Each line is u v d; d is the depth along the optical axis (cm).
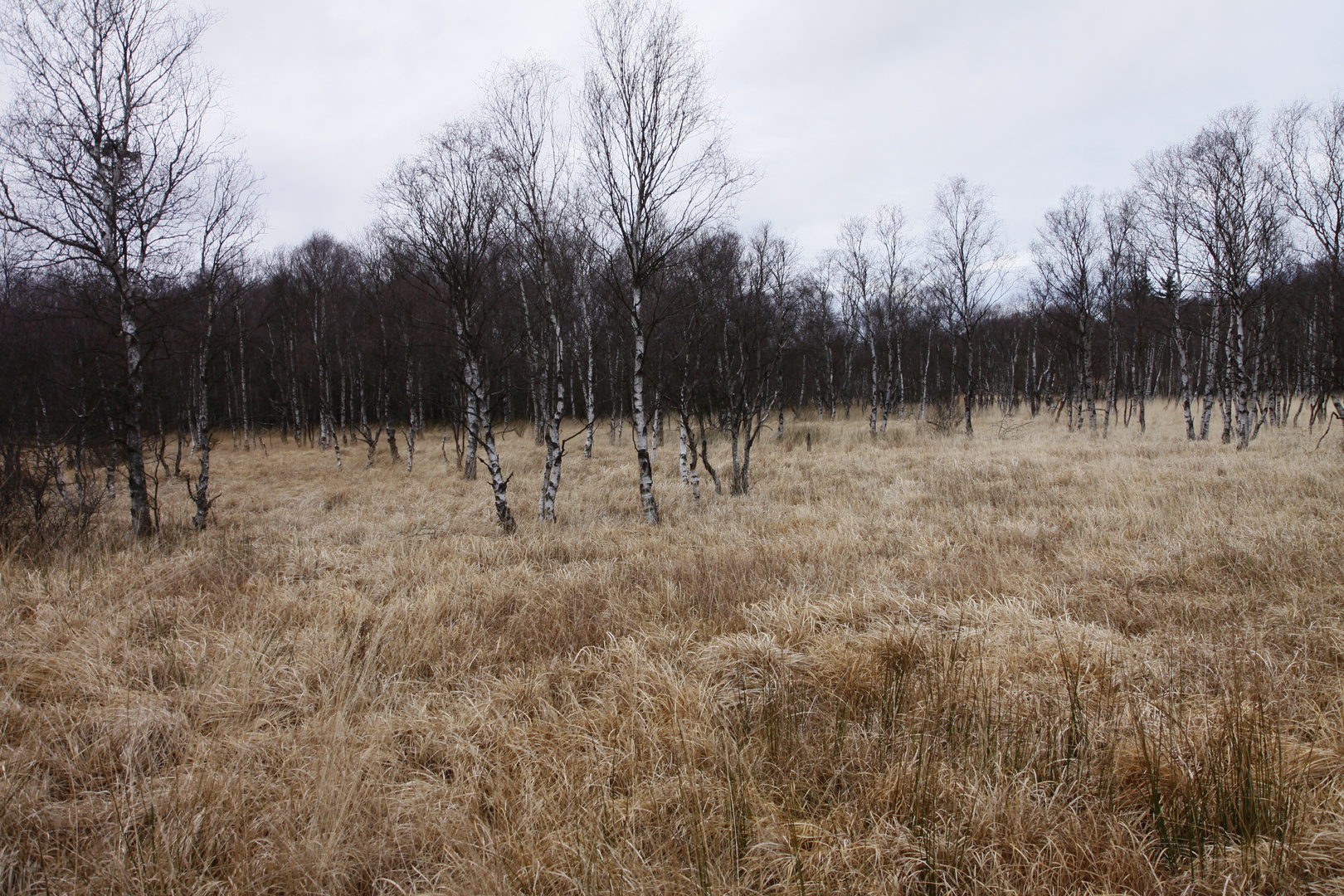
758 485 1299
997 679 400
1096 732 342
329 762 330
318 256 2952
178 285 1007
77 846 288
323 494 1389
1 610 543
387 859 284
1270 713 355
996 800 294
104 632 503
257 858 281
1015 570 641
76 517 842
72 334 1086
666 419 2655
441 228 962
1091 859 265
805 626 507
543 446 2291
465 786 327
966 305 2250
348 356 2642
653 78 923
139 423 916
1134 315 2228
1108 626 492
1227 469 1085
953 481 1177
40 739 354
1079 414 2355
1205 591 554
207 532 984
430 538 909
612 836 293
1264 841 265
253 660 442
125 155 884
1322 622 462
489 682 439
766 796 317
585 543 837
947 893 256
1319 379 1363
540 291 1056
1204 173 1619
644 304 1132
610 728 374
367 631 534
